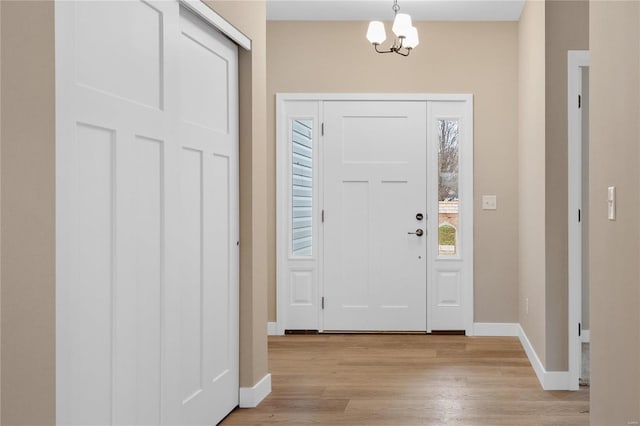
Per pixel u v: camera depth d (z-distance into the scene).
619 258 2.15
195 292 2.90
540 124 4.12
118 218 2.15
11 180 1.57
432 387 3.93
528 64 4.69
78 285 1.91
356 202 5.49
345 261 5.50
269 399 3.69
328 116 5.48
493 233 5.40
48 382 1.74
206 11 2.91
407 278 5.48
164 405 2.51
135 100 2.29
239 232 3.53
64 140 1.82
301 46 5.46
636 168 1.96
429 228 5.45
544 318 3.94
